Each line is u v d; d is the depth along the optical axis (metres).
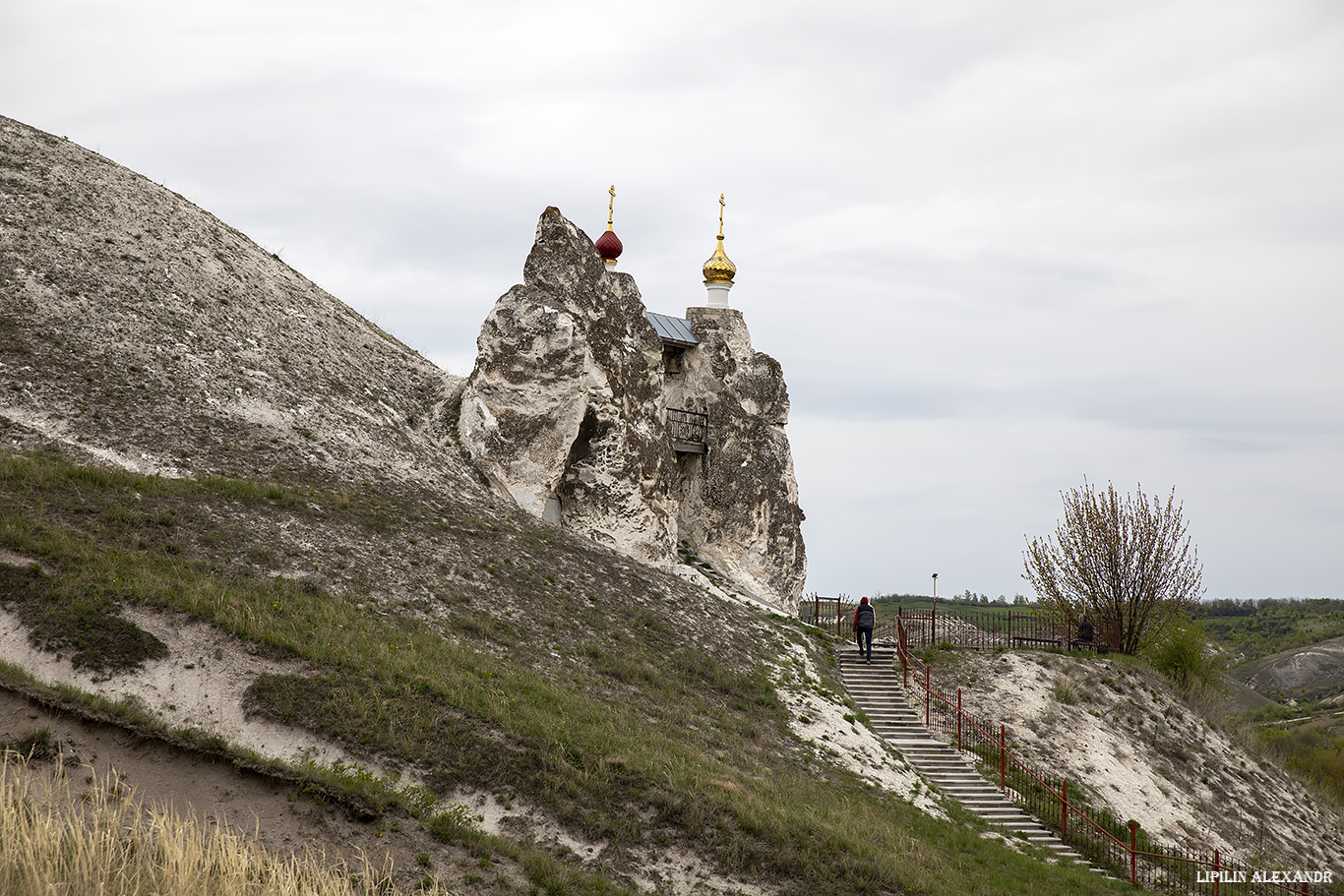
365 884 14.88
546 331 35.91
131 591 19.56
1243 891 27.16
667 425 42.31
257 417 31.05
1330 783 45.25
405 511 29.08
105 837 13.20
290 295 40.00
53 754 15.74
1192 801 33.16
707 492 43.28
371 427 34.16
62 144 38.44
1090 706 36.00
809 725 28.25
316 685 18.86
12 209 33.56
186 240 37.53
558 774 18.94
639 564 35.06
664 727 23.70
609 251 44.16
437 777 17.91
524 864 16.69
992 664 37.12
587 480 37.09
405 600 24.59
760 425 44.50
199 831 15.12
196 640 19.09
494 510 32.53
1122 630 44.16
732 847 18.62
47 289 31.19
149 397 29.22
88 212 35.34
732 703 27.52
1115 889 23.89
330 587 23.52
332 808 16.47
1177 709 38.03
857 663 35.19
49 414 26.73
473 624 24.78
